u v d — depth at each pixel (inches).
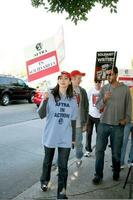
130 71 323.6
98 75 245.8
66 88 199.3
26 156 319.9
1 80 815.7
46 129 203.9
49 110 200.1
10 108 746.8
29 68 218.7
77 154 272.8
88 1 339.6
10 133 439.8
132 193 215.6
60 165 198.4
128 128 266.4
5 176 255.6
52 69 216.1
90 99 314.3
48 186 227.5
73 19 351.6
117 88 232.1
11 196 213.8
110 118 231.8
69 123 199.8
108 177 250.7
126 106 232.2
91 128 316.8
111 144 239.6
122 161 270.8
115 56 241.3
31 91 887.1
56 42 216.8
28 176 256.8
